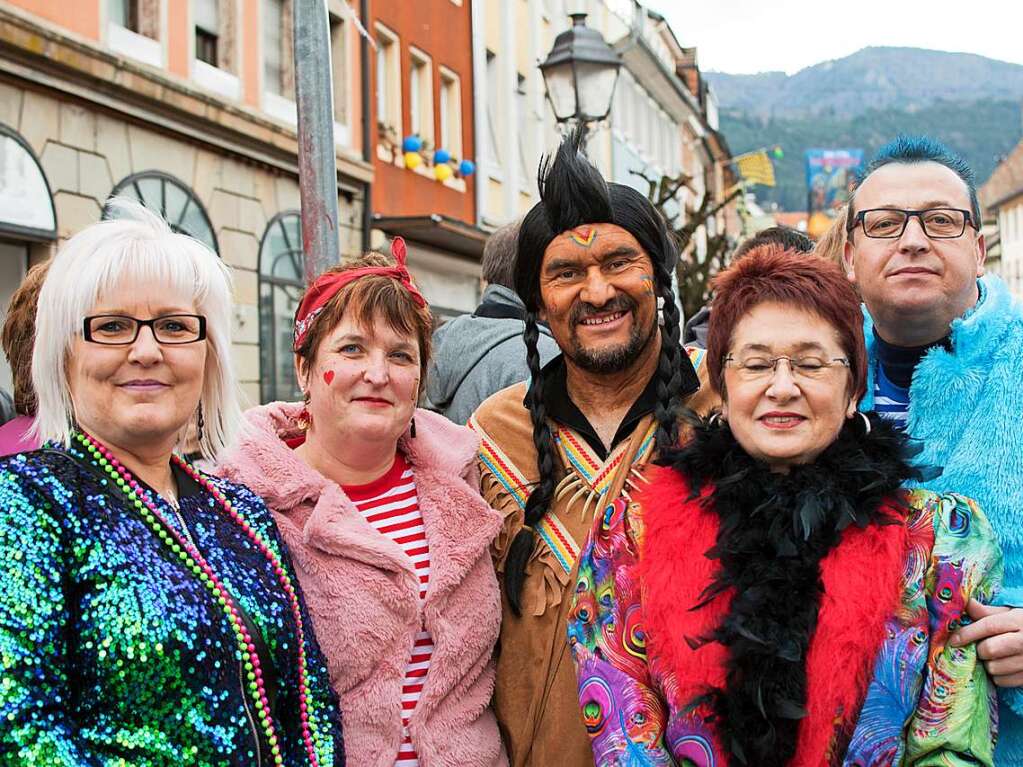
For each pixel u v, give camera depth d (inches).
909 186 87.8
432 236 556.4
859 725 71.7
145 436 68.1
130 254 67.7
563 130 310.0
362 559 84.4
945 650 72.5
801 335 75.9
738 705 72.1
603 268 95.3
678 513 79.5
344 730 81.7
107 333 67.1
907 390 92.3
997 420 81.8
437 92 600.4
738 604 73.7
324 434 88.8
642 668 79.4
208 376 75.4
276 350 444.1
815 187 2289.6
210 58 414.6
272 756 67.7
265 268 436.1
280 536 78.2
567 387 100.7
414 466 92.3
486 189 662.5
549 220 97.0
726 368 79.0
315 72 146.5
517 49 737.6
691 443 83.0
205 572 67.6
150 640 61.5
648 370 98.7
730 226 1649.9
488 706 89.9
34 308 88.8
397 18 550.3
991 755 73.7
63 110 322.7
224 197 408.8
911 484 83.1
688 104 1221.7
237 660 66.6
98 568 62.1
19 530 60.4
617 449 96.0
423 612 85.7
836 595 72.5
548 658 90.4
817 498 74.5
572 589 91.9
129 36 358.9
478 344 134.6
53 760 56.2
